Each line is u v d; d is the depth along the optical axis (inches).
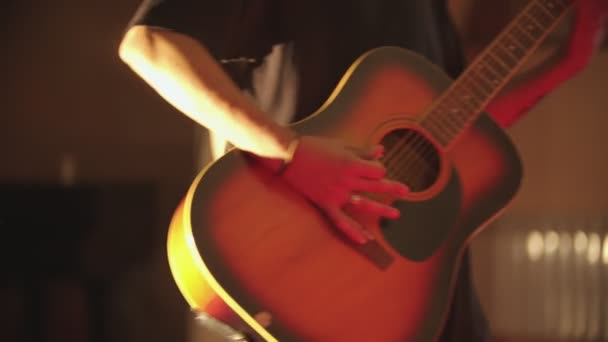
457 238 85.7
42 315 182.4
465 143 87.5
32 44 229.6
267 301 79.2
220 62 83.2
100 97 228.7
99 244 184.9
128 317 191.3
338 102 84.2
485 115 88.5
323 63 85.4
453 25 93.7
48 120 228.4
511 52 90.0
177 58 80.2
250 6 83.9
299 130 82.7
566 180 203.3
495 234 207.8
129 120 227.5
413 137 86.3
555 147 204.1
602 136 201.0
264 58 86.0
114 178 225.3
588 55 93.7
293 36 85.2
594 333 200.5
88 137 228.2
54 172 226.2
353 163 80.4
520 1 166.9
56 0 229.0
